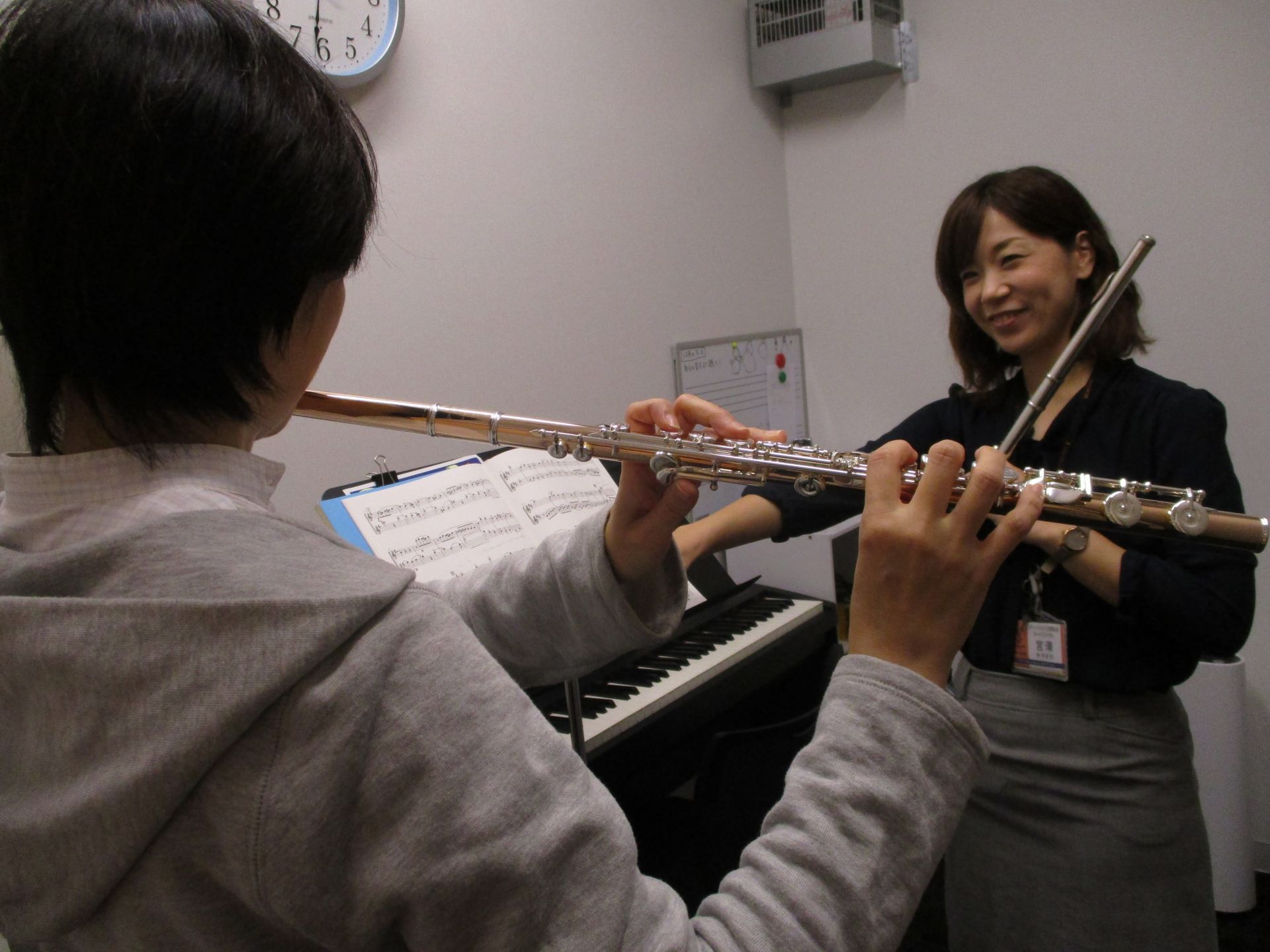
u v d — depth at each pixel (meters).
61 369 0.42
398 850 0.38
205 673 0.36
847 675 0.53
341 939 0.39
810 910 0.45
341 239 0.45
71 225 0.39
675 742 1.54
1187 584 1.08
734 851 1.44
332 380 1.65
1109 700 1.18
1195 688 2.00
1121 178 2.24
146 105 0.38
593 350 2.17
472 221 1.88
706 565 1.96
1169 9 2.12
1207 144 2.12
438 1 1.79
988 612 1.26
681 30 2.40
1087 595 1.18
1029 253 1.23
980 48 2.40
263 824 0.36
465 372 1.88
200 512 0.41
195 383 0.43
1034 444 1.26
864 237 2.68
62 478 0.44
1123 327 1.23
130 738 0.37
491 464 1.43
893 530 0.53
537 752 0.41
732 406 2.59
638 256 2.29
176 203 0.39
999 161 2.41
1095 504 0.74
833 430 2.85
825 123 2.70
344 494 1.31
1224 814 2.01
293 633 0.37
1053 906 1.22
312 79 0.45
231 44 0.41
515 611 0.81
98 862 0.38
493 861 0.38
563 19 2.06
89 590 0.40
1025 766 1.23
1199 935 1.19
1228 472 1.14
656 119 2.33
